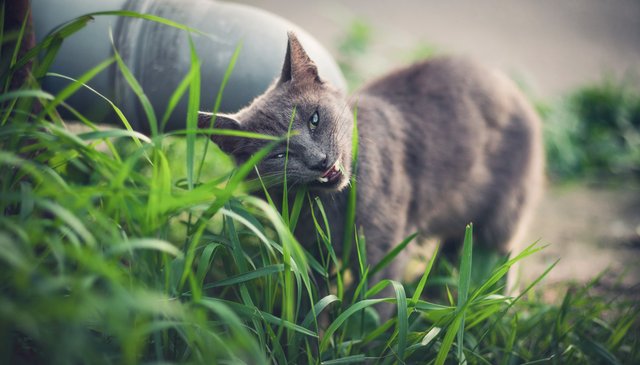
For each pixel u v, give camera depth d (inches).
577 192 189.5
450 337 74.9
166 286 69.4
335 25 298.7
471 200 127.0
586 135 216.5
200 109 110.8
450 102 122.0
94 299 55.9
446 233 130.2
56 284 56.1
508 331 97.6
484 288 78.5
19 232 61.3
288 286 75.3
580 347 92.5
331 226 100.9
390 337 87.3
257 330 73.8
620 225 163.5
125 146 114.3
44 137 72.8
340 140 98.4
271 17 117.1
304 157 92.7
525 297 113.7
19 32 87.4
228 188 69.2
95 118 112.0
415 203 116.6
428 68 126.4
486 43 306.3
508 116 128.4
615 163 206.8
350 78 222.5
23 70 89.1
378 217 103.8
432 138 118.1
